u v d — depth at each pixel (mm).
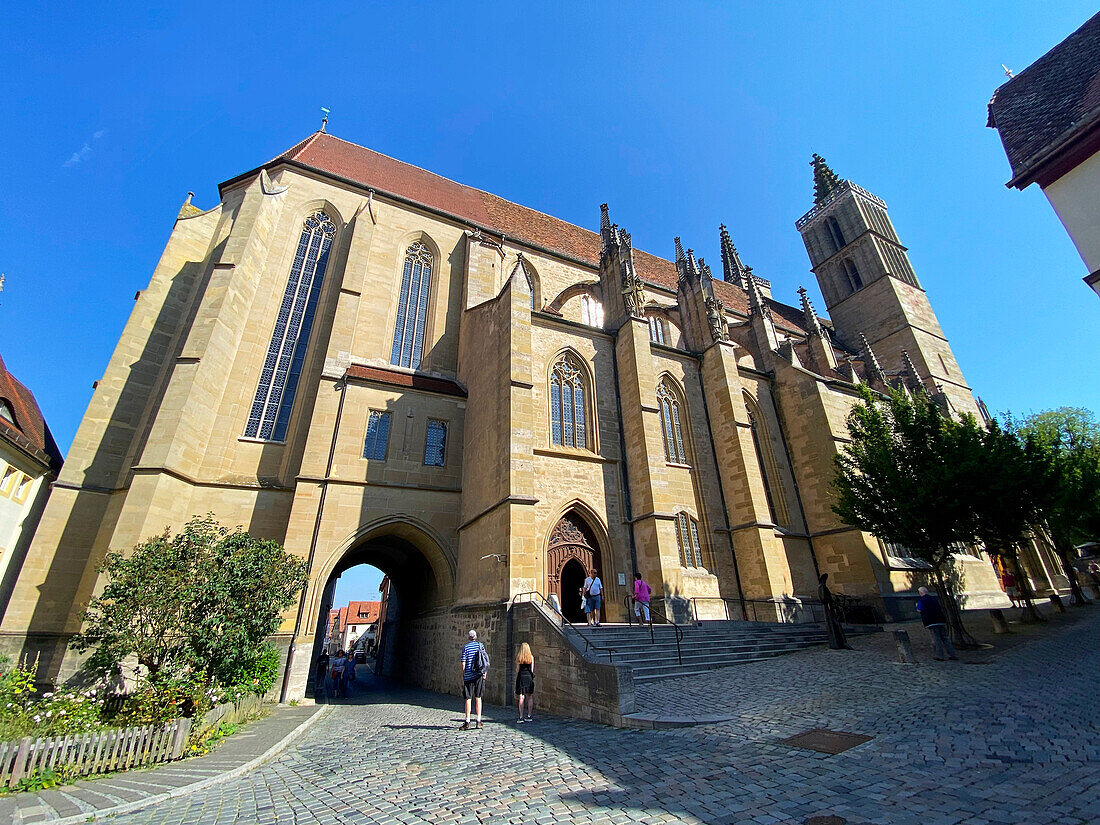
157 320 24703
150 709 10773
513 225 39188
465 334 28594
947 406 36688
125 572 13203
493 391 22172
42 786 7875
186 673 12625
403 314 29469
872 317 52438
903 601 25734
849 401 32719
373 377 23891
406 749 10266
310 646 18688
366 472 22016
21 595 18375
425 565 25953
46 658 17859
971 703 9719
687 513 25750
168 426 20016
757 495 26266
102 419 21922
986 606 29406
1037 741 7242
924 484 16797
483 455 21906
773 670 15258
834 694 11711
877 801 5719
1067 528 26656
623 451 25172
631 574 22609
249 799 7438
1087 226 12328
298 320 26672
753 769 7242
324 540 20141
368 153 39000
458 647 19719
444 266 31797
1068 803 5133
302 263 28094
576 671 12883
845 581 26906
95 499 20688
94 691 13273
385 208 31328
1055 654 13695
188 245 26797
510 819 5949
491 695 16453
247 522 21266
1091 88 13266
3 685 10445
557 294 35938
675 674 15289
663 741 9320
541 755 8938
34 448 22266
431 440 24297
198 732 10938
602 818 5812
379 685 28953
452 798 6895
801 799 5988
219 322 22625
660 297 41438
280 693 17703
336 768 9117
